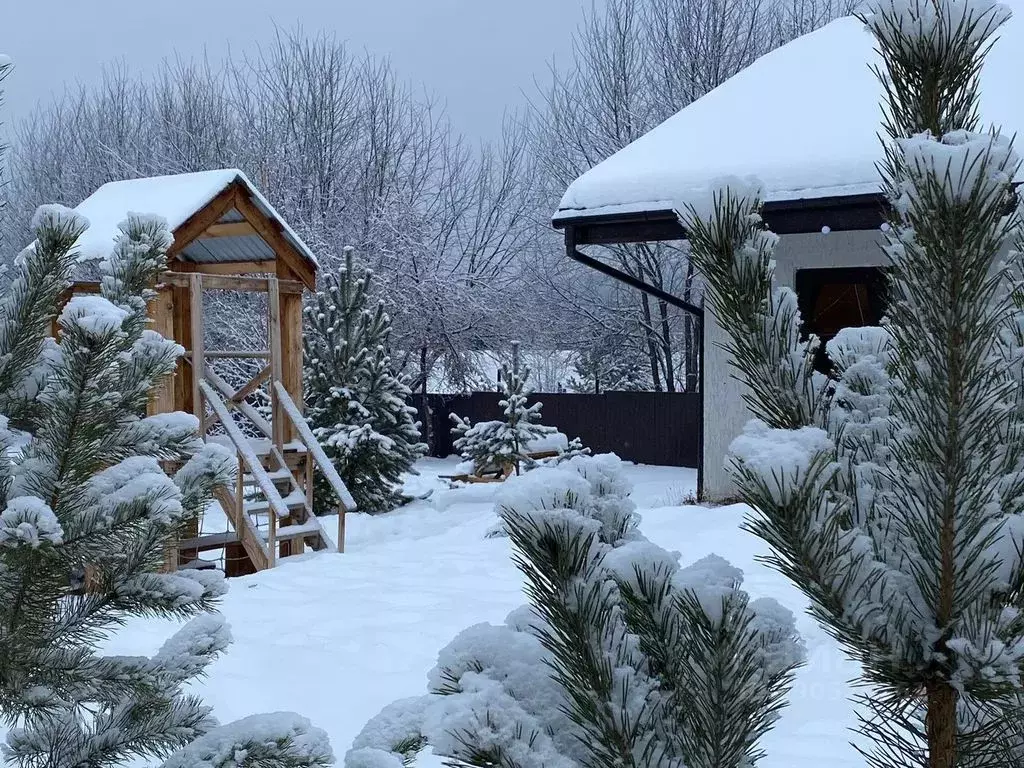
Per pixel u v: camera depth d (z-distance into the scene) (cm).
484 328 2528
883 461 168
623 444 2127
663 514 837
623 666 152
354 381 1352
